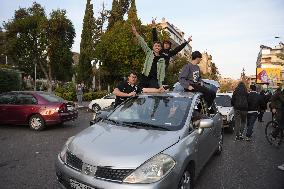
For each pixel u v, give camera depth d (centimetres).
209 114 677
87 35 4544
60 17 3981
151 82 754
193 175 487
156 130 479
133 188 374
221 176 655
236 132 1115
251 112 1097
